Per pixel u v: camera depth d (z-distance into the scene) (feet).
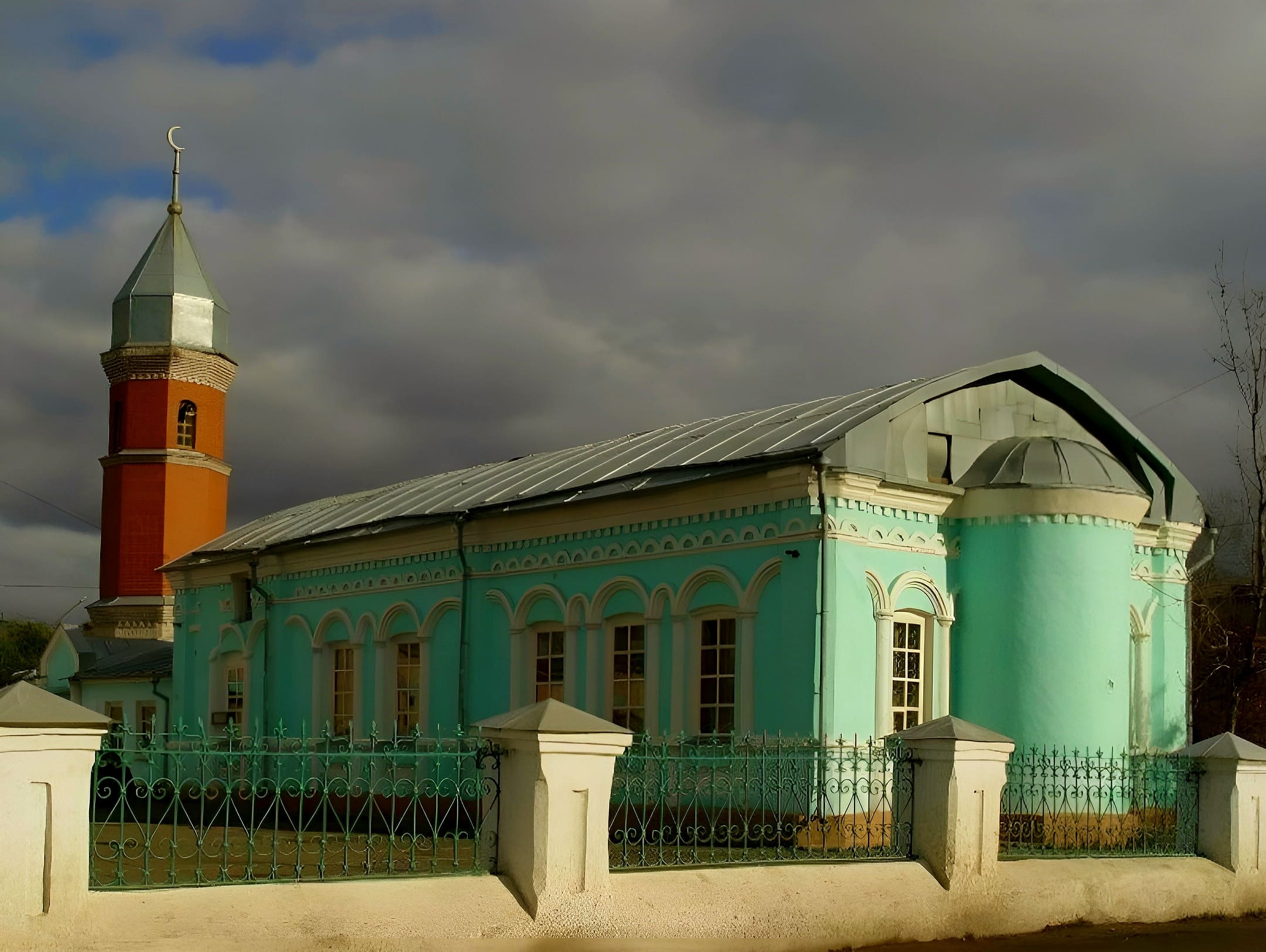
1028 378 62.54
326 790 33.06
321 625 81.35
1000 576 56.80
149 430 135.64
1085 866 42.55
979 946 38.34
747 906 35.50
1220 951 39.19
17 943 26.68
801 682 52.39
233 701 91.91
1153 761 58.49
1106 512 56.70
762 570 54.65
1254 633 72.33
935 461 58.59
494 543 69.10
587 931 32.83
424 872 33.78
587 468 69.82
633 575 60.64
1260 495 71.26
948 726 39.70
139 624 132.16
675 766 51.62
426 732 71.77
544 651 66.18
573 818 33.24
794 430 59.11
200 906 29.09
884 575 55.06
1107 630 56.24
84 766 28.09
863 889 37.60
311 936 29.63
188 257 140.56
